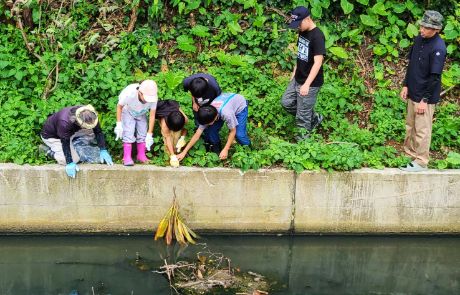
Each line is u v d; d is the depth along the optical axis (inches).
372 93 317.1
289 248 272.2
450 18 325.1
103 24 323.0
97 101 291.9
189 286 238.1
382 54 327.6
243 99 264.8
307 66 271.4
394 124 298.5
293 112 291.1
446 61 331.9
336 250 273.3
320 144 276.7
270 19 332.5
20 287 238.8
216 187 265.6
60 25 313.1
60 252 262.1
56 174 259.1
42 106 280.2
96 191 262.7
